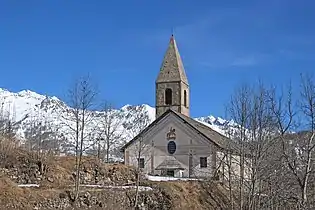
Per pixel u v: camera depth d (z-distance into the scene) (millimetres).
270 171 53031
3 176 46062
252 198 51094
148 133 75625
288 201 52250
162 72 83500
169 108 77312
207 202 59625
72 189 47062
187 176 71938
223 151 67438
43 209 42312
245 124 56281
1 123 80500
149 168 74500
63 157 58219
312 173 45750
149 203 52688
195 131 72938
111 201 48781
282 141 49219
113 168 58406
